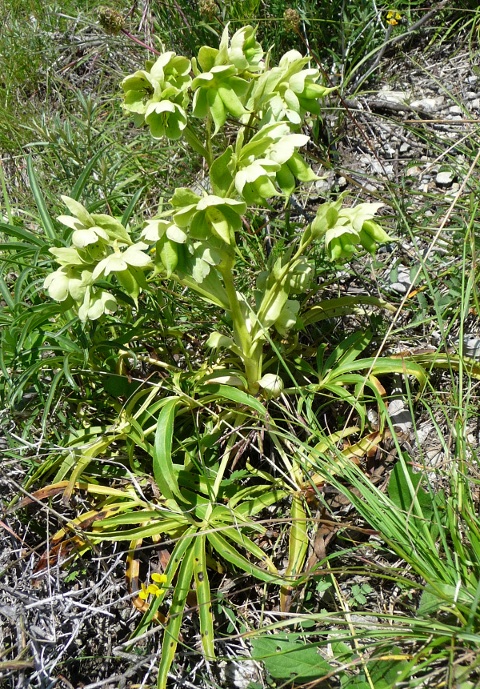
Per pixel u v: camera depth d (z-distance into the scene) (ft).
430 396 2.20
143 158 3.10
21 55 3.84
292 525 1.84
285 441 2.01
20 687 1.64
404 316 2.46
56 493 1.93
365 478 1.76
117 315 2.34
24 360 2.02
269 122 1.82
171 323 2.32
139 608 1.80
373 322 2.37
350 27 3.26
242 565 1.76
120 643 1.85
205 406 2.19
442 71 3.18
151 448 1.99
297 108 1.80
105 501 2.02
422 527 1.72
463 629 1.41
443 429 2.13
